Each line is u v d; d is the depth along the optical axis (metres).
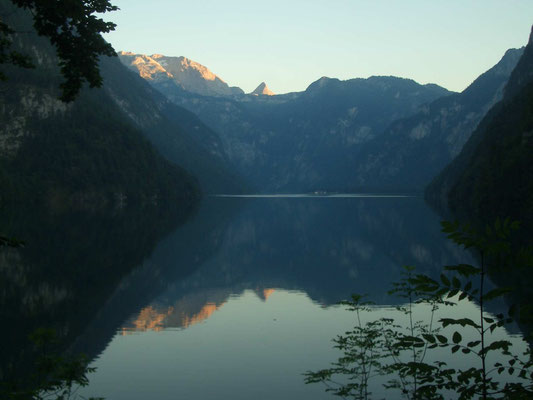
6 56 15.09
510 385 8.33
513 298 29.34
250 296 35.62
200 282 40.94
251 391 18.38
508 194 83.38
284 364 21.33
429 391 8.43
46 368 12.11
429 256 55.44
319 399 17.50
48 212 120.69
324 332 26.12
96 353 22.80
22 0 15.07
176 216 127.75
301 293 36.59
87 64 15.81
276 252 61.56
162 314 30.17
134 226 91.56
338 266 50.12
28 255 50.06
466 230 7.54
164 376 19.98
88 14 15.45
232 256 57.50
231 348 23.59
